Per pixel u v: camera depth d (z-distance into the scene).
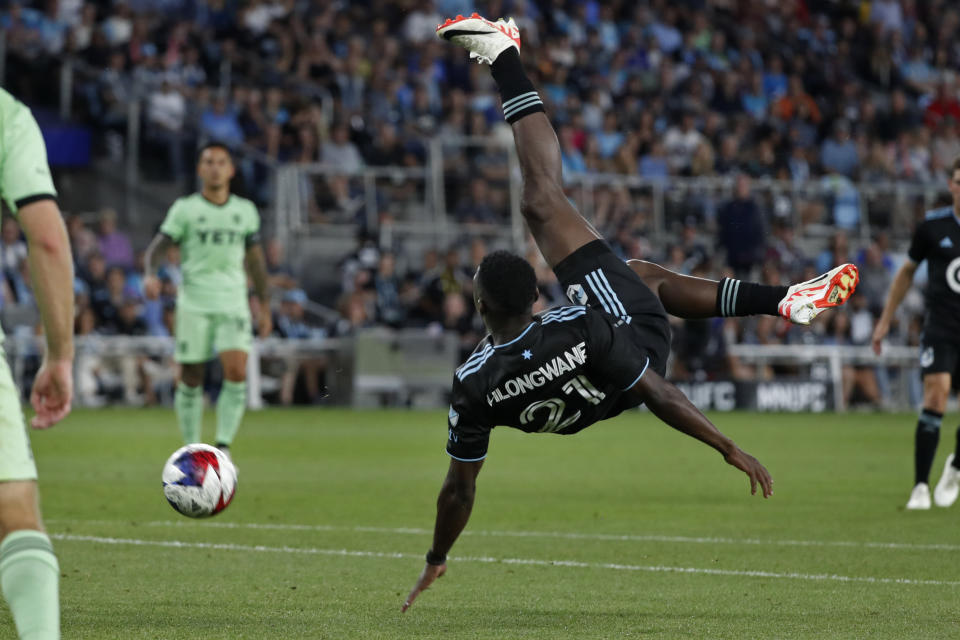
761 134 95.62
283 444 48.00
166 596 18.42
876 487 35.59
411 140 80.88
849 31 114.06
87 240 68.56
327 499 31.64
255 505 30.23
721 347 73.81
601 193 83.50
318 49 85.56
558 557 22.84
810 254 87.75
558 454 46.69
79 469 37.94
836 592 19.23
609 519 28.39
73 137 74.88
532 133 19.44
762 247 80.25
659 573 21.06
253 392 69.00
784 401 74.56
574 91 93.88
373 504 30.70
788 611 17.61
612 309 17.58
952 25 118.00
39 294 11.51
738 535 25.83
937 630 16.23
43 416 11.90
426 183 80.06
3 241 64.31
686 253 80.44
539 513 29.39
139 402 66.56
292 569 21.09
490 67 20.03
